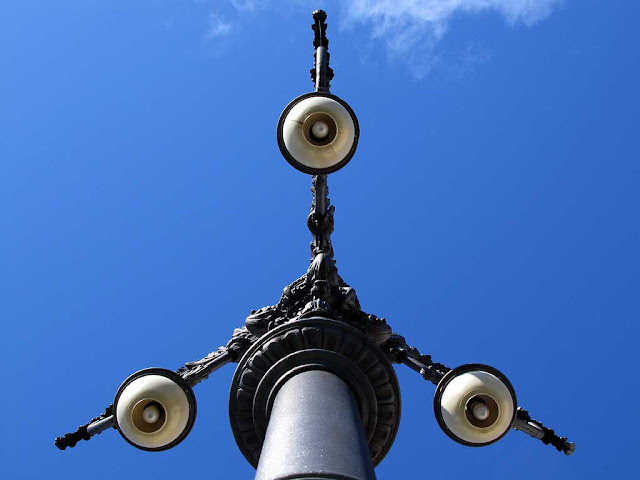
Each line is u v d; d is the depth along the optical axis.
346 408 9.50
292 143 11.71
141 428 11.32
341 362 10.73
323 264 12.12
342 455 8.20
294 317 11.64
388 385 11.00
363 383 10.76
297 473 7.85
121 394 11.41
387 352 11.96
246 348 11.84
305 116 11.69
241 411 11.01
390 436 11.14
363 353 10.90
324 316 11.30
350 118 11.77
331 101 11.77
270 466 8.11
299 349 10.89
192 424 11.47
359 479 7.86
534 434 11.80
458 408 11.36
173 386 11.40
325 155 11.73
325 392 9.83
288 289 12.10
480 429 11.37
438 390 11.52
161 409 11.38
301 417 9.05
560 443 11.72
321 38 13.67
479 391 11.38
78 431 11.48
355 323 11.82
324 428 8.76
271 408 10.50
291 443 8.43
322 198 12.60
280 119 11.83
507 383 11.46
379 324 11.94
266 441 8.88
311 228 12.72
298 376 10.44
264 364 10.95
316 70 13.04
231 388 11.14
